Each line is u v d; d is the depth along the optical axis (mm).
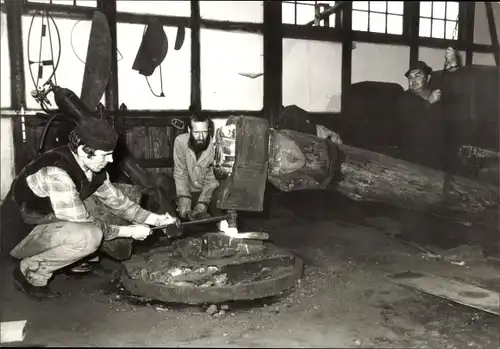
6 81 6547
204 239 3877
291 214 6465
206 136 4973
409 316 3275
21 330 2973
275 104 8086
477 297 3559
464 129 6973
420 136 6895
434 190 4680
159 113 7445
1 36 6477
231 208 3568
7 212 5863
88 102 6848
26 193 3578
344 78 8477
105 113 6734
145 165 7352
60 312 3379
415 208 4840
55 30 6781
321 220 6184
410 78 7203
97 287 3881
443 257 4598
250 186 3529
